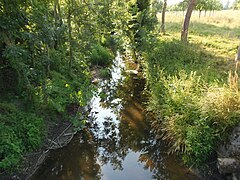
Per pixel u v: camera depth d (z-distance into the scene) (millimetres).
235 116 4840
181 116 5395
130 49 12844
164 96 6422
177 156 5363
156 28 14703
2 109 5258
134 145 6176
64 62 7938
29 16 5422
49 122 6082
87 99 7234
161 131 6305
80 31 8023
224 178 4562
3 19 5020
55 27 6613
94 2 7996
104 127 6934
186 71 7621
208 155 4891
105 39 13773
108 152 5934
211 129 4891
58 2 7410
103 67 11422
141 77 10406
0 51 5531
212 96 5152
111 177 5070
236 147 4688
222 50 11445
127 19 11664
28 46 5621
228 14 29797
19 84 5633
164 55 9531
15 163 4465
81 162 5508
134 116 7422
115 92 9172
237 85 5285
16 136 4887
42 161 5055
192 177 4812
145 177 5070
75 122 6363
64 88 6816
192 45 11461
